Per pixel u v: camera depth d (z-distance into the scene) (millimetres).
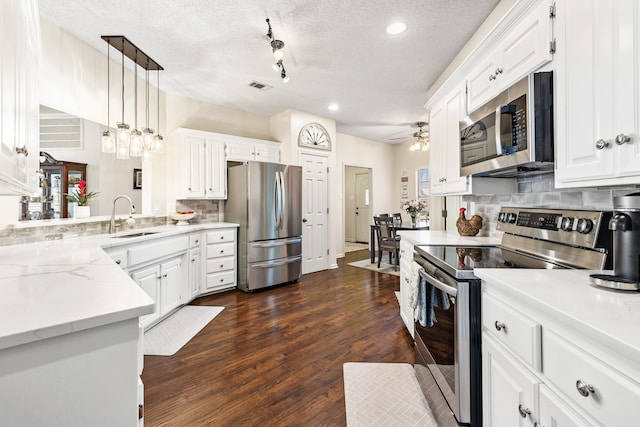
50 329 620
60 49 2473
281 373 1996
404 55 2910
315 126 4875
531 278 1073
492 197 2439
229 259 3836
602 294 875
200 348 2334
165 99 3834
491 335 1138
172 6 2201
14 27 1022
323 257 5039
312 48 2785
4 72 915
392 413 1619
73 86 2600
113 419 708
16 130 1076
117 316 707
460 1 2131
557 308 759
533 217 1672
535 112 1339
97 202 3072
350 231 8859
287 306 3307
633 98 887
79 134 2807
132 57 2965
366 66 3152
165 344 2395
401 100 4184
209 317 2975
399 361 2158
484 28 2354
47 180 2621
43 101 2338
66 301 787
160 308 2797
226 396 1754
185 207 3951
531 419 867
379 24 2406
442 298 1469
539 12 1386
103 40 2666
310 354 2254
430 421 1558
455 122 2350
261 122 4820
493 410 1099
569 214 1412
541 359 842
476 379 1257
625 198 920
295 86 3691
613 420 610
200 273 3555
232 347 2355
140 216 3365
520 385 924
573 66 1145
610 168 971
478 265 1355
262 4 2172
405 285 2623
